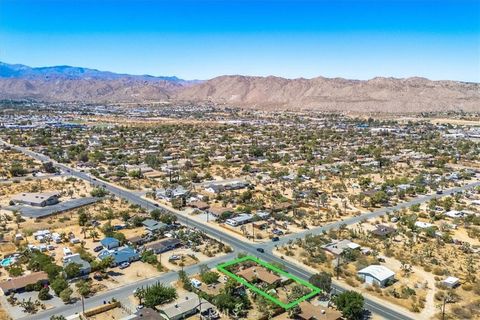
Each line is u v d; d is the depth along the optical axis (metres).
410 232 141.00
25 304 91.94
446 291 102.69
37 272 106.00
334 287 105.19
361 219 157.12
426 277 110.50
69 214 155.88
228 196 181.75
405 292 101.38
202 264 116.44
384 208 172.38
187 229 141.62
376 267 111.25
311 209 168.00
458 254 125.12
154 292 93.38
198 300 94.12
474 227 148.62
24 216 151.50
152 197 181.12
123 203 170.25
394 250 127.19
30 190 185.88
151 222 145.25
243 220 151.12
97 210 160.88
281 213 160.38
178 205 167.75
